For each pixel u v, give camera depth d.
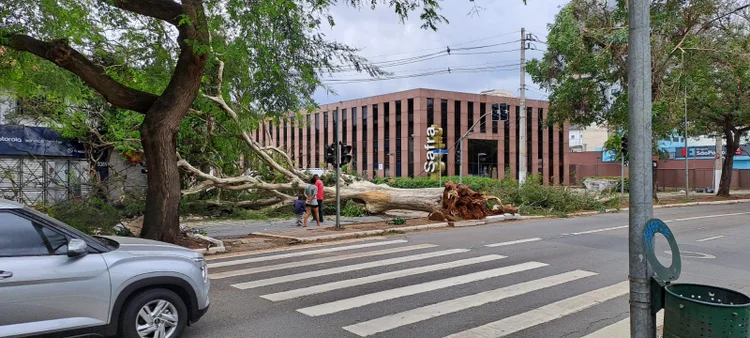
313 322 6.05
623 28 22.84
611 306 6.88
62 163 21.69
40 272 4.36
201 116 18.64
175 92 11.22
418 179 35.03
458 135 51.97
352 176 22.45
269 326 5.89
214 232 15.27
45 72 13.26
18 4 10.85
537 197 22.44
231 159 21.48
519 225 17.22
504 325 6.01
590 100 25.69
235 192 21.44
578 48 23.91
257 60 12.97
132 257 4.91
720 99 28.23
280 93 14.97
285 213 21.56
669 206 26.48
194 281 5.28
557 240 13.20
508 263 9.92
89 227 12.38
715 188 38.50
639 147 4.05
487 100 53.59
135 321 4.85
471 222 17.27
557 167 58.78
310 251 11.62
